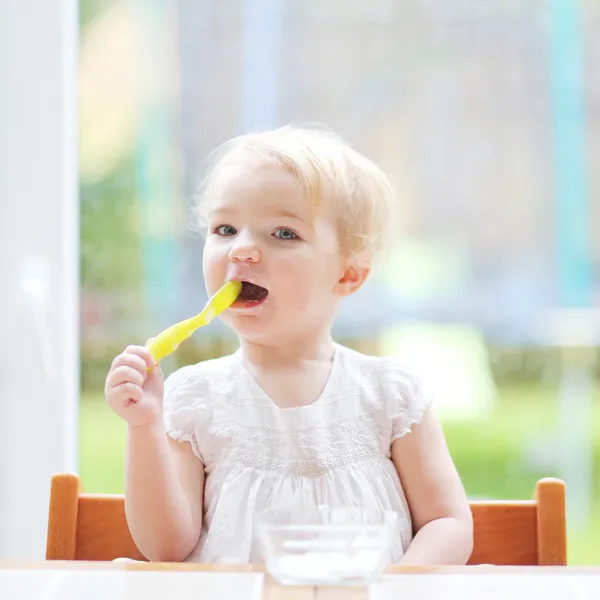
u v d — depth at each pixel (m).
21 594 0.79
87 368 2.14
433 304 2.27
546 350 2.30
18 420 1.86
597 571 0.86
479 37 2.24
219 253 1.24
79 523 1.21
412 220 2.25
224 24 2.19
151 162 2.17
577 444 2.30
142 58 2.16
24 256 1.87
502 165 2.26
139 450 1.10
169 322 2.18
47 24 1.87
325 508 0.87
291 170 1.25
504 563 1.23
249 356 1.30
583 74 2.25
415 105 2.23
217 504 1.20
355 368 1.32
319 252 1.26
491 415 2.29
